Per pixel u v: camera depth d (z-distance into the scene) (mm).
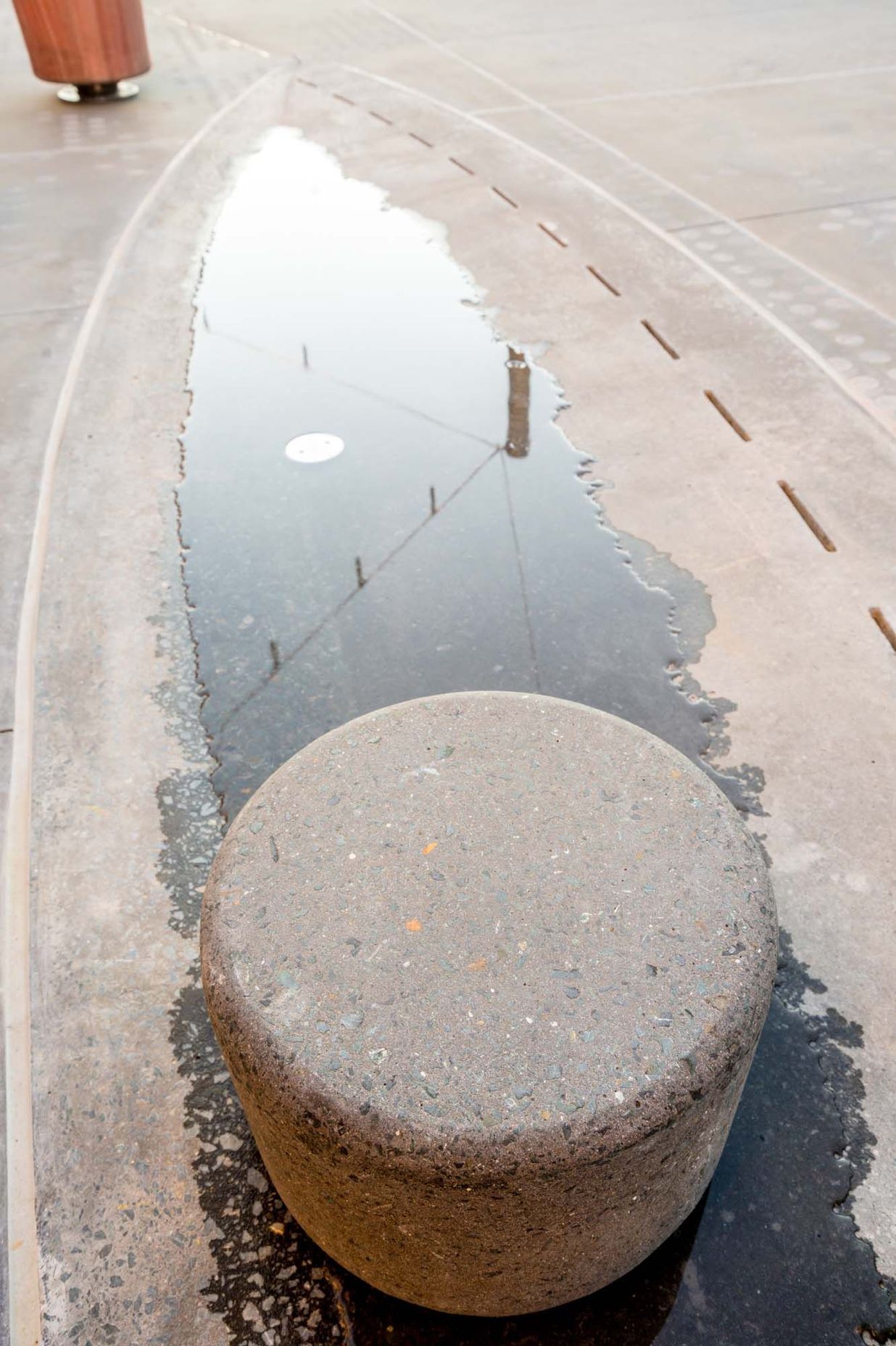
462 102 8664
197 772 2818
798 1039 2146
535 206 6488
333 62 9969
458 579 3514
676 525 3693
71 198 7027
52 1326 1767
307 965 1548
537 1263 1526
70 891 2490
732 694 2984
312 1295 1798
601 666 3125
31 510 3904
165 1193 1931
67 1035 2184
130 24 8812
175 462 4211
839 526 3607
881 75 8664
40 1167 1973
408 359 4934
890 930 2324
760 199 6449
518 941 1562
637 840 1719
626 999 1482
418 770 1881
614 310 5199
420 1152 1351
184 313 5477
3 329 5289
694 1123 1461
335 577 3555
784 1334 1740
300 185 7199
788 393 4387
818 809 2617
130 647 3254
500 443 4242
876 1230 1860
